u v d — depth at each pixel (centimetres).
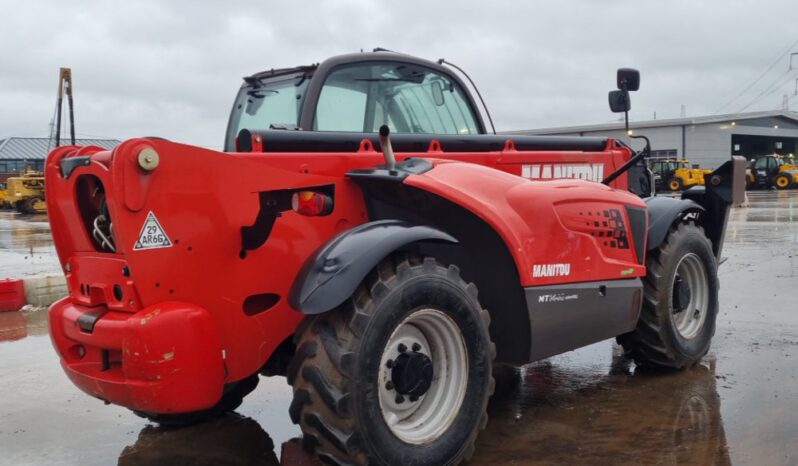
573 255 367
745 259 961
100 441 364
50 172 311
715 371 446
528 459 319
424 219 343
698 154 5066
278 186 305
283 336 320
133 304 275
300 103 402
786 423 351
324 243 295
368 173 327
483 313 318
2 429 383
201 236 285
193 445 356
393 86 413
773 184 3716
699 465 305
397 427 294
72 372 301
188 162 278
